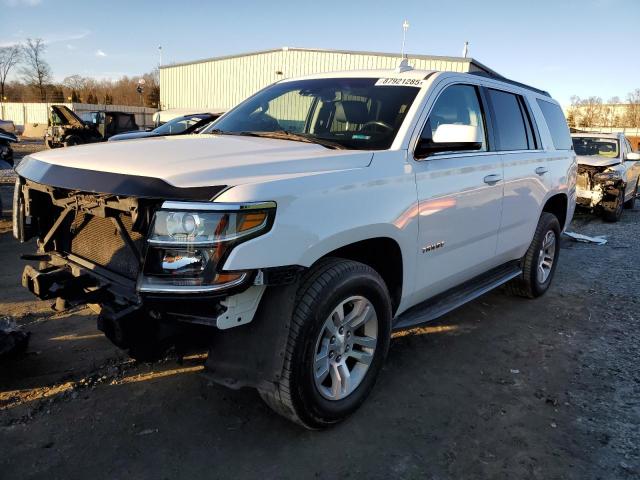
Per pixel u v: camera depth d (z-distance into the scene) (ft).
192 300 7.38
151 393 10.55
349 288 9.06
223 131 12.66
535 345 13.85
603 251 26.23
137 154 9.04
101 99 272.51
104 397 10.32
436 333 14.42
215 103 120.47
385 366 12.28
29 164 10.01
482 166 12.84
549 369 12.45
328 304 8.71
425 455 9.00
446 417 10.20
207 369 8.70
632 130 198.49
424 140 11.06
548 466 8.82
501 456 9.05
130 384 10.84
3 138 30.40
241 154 9.25
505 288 17.87
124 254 8.70
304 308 8.50
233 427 9.56
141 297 7.56
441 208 11.30
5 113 171.94
